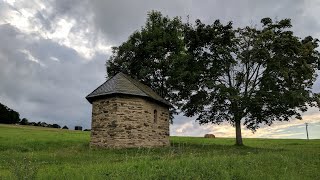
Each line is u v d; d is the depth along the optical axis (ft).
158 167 45.32
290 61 130.11
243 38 140.97
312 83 135.54
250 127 138.51
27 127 268.41
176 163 47.21
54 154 82.12
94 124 109.91
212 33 137.90
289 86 129.90
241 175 41.63
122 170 43.52
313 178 44.21
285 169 47.19
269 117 135.03
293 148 123.24
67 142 135.95
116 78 113.19
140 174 40.55
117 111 104.94
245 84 139.74
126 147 103.30
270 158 60.23
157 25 150.61
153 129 114.73
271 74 129.90
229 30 139.44
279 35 136.46
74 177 39.24
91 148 102.27
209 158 54.70
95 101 111.65
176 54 144.05
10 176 38.45
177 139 189.06
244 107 131.34
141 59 150.10
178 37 147.33
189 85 139.23
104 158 73.05
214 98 136.05
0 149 102.47
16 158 72.13
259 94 128.77
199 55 144.36
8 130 205.36
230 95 130.21
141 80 149.28
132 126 106.01
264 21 140.97
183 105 143.84
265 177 41.63
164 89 149.69
